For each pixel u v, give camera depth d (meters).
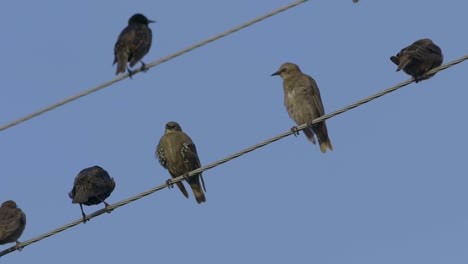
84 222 15.63
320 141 18.56
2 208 17.02
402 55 15.84
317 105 18.45
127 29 17.31
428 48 15.77
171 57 15.07
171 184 15.67
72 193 16.95
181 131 18.23
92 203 17.30
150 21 17.75
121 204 15.63
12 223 16.73
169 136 17.95
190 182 17.80
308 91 18.50
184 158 17.75
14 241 16.89
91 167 17.27
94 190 16.84
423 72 15.84
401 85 14.19
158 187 15.63
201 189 17.83
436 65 15.83
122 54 17.12
